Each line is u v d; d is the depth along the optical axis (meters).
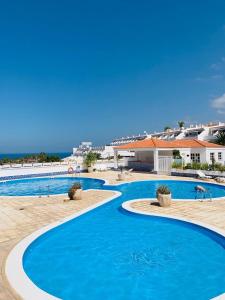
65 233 11.62
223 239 9.91
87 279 7.79
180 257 9.15
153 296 6.91
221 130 52.06
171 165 30.09
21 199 17.59
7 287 6.48
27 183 29.34
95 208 14.84
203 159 31.45
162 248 9.94
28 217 12.90
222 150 32.53
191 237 10.93
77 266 8.61
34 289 6.40
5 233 10.47
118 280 7.70
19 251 8.65
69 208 14.75
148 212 13.71
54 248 10.02
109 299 6.81
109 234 11.48
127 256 9.30
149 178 27.78
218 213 13.26
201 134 54.16
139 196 19.64
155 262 8.84
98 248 10.02
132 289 7.25
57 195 18.94
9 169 32.59
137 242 10.56
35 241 9.93
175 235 11.20
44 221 12.19
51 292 7.15
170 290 7.16
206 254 9.34
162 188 15.12
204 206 14.87
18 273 7.15
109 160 43.44
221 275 7.92
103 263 8.77
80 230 12.02
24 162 42.22
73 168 36.16
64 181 30.06
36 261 8.95
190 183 25.02
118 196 18.17
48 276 7.97
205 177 25.88
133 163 37.28
